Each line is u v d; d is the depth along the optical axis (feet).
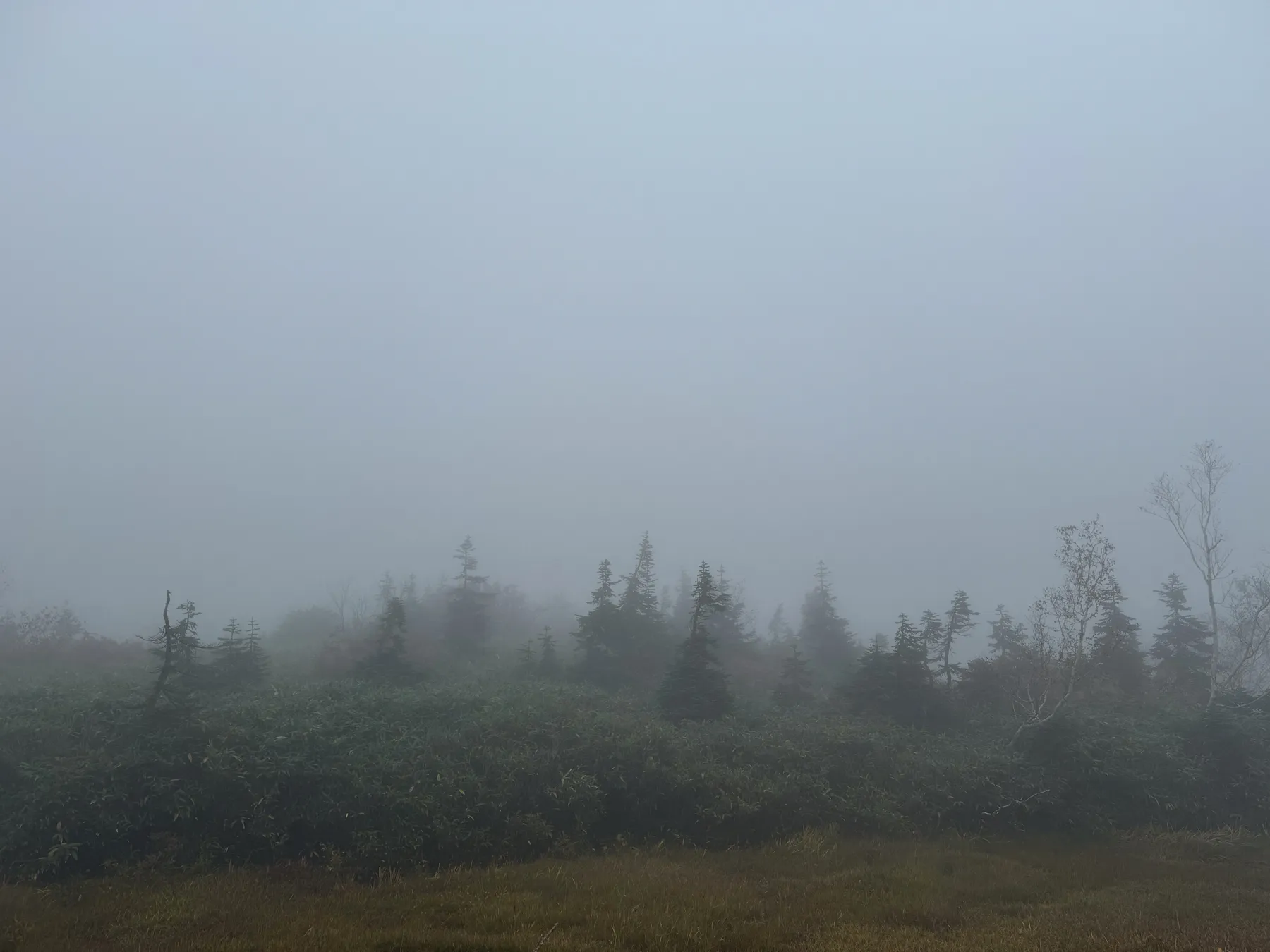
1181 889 39.11
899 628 72.23
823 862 41.16
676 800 45.47
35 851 34.45
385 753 42.19
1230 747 60.29
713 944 26.89
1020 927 30.37
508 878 34.81
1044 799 52.47
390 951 25.53
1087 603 62.23
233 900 31.14
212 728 40.22
